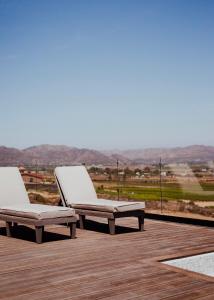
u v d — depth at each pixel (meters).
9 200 6.07
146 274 3.57
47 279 3.46
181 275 3.53
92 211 5.80
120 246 4.77
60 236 5.48
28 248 4.71
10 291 3.16
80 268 3.79
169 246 4.75
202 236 5.37
